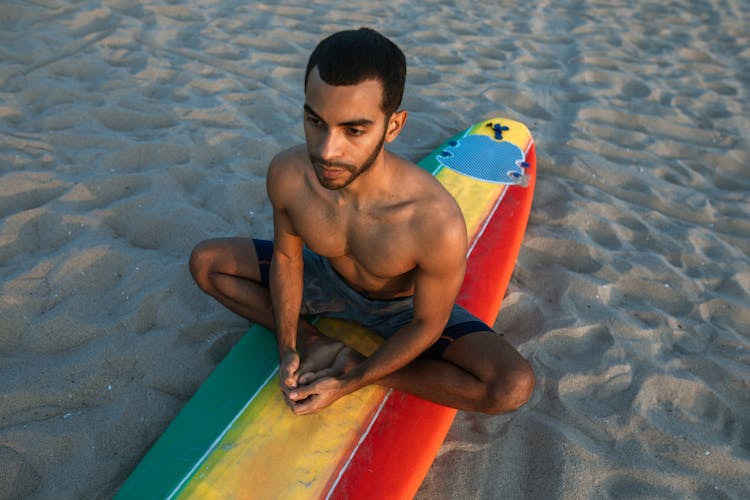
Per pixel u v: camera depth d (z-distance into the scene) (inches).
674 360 100.0
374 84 52.0
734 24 226.8
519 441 85.6
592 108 169.6
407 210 63.0
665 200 138.9
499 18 217.2
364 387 77.2
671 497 80.4
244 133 141.1
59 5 182.1
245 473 67.6
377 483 69.9
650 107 173.8
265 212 121.3
